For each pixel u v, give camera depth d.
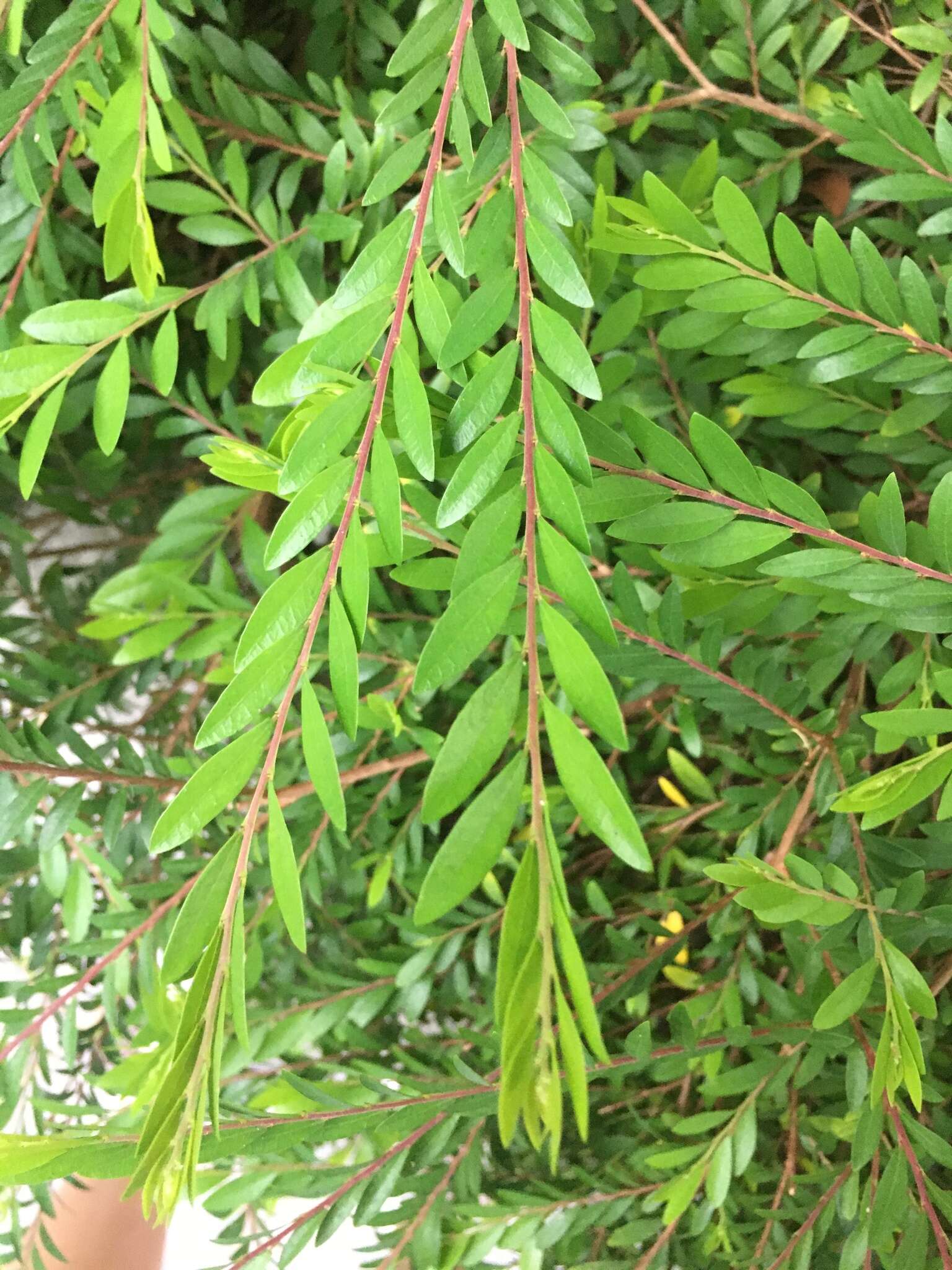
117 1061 0.32
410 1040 0.29
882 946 0.20
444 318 0.16
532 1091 0.14
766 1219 0.25
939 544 0.19
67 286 0.25
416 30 0.17
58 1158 0.17
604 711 0.14
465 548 0.15
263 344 0.32
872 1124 0.20
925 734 0.18
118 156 0.19
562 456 0.15
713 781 0.32
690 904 0.29
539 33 0.18
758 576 0.21
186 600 0.29
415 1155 0.25
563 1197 0.25
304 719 0.15
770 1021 0.24
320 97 0.27
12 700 0.31
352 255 0.26
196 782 0.15
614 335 0.22
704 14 0.24
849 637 0.22
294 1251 0.23
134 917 0.26
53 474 0.33
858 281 0.20
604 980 0.26
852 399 0.23
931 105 0.25
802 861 0.20
